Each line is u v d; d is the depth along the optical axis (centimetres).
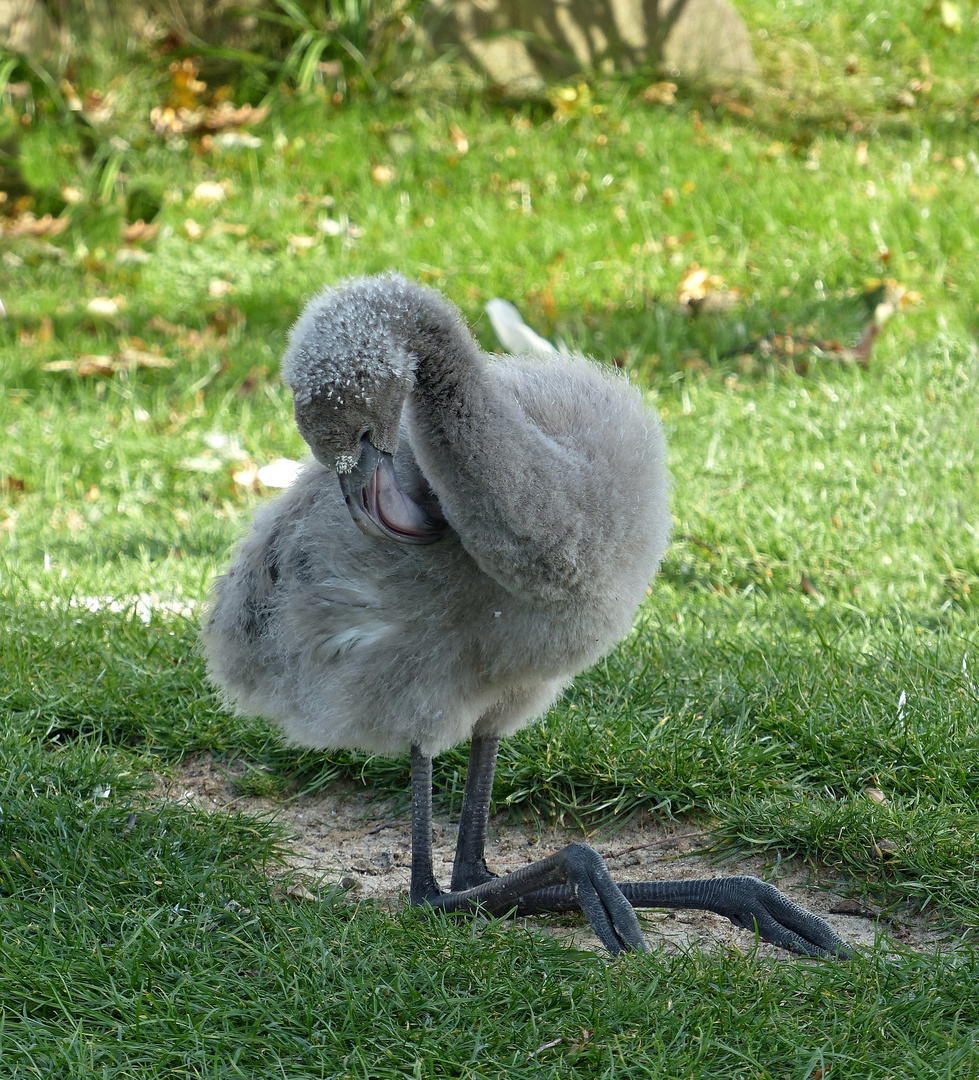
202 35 2031
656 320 1417
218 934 514
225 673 614
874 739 676
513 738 698
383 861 637
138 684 756
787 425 1186
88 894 543
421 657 529
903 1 2142
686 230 1625
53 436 1291
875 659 771
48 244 1730
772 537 1009
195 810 632
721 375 1298
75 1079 423
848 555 988
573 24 1952
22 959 484
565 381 552
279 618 573
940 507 1037
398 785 704
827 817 608
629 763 673
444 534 503
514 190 1734
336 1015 466
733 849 625
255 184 1794
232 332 1509
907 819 602
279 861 613
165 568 985
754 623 866
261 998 471
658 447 545
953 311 1380
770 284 1481
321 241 1686
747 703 723
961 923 554
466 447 469
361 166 1812
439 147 1822
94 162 1848
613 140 1786
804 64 2031
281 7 2039
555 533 480
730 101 1916
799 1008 470
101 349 1485
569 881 526
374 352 453
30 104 1917
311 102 1881
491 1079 431
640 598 543
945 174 1686
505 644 523
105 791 643
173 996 467
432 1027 459
